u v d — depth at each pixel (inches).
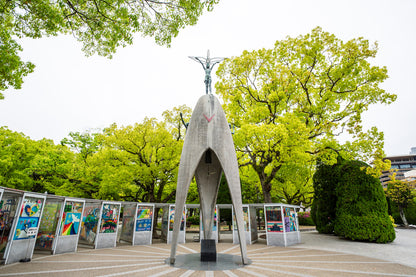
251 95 629.0
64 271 250.5
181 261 301.4
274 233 490.9
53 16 258.1
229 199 831.1
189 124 329.7
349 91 551.8
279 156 519.5
